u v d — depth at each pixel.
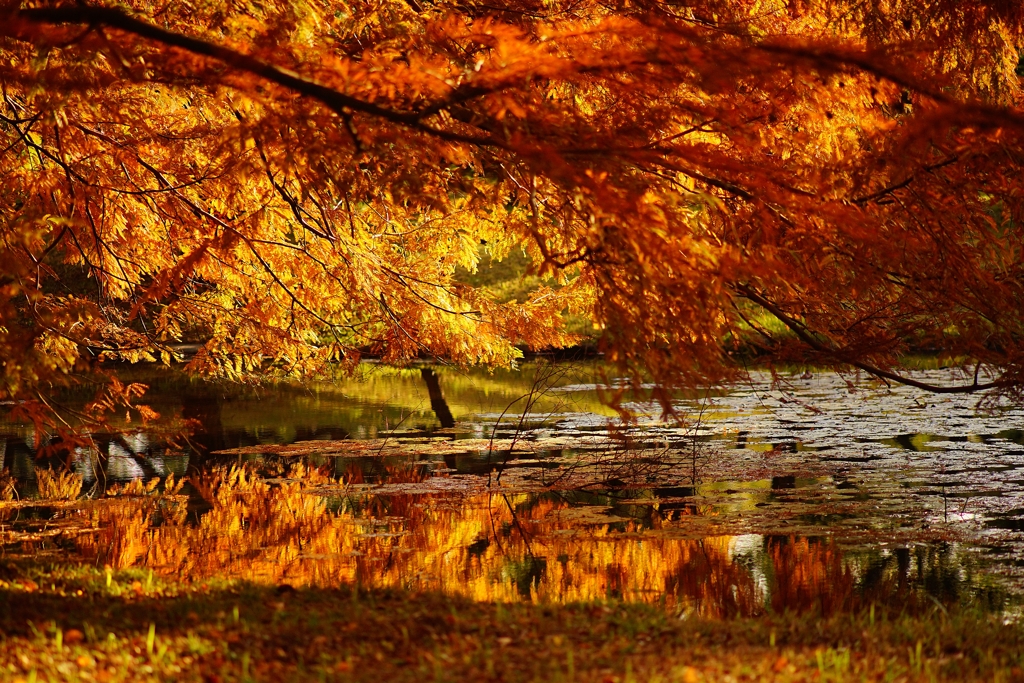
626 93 8.03
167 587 8.01
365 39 9.63
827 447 17.48
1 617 6.74
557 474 15.13
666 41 7.13
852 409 23.20
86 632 6.47
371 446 18.52
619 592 8.88
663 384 7.20
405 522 12.14
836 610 7.94
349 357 15.92
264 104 7.52
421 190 7.77
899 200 9.01
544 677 5.64
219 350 15.24
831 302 9.26
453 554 10.53
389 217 15.46
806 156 8.88
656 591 8.90
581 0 10.45
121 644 6.19
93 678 5.58
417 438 19.53
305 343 15.47
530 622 6.87
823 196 8.45
